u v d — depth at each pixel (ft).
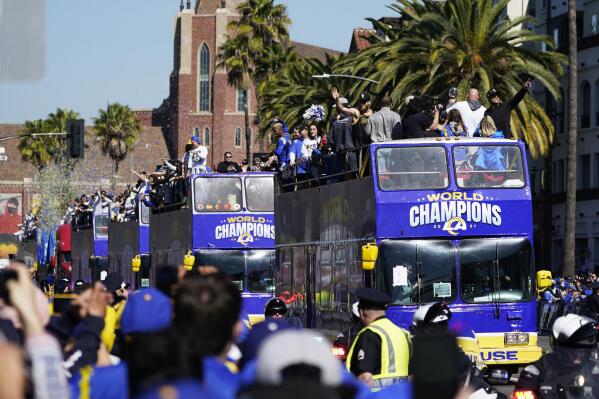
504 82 324.39
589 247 455.63
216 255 221.66
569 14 322.14
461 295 146.61
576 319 65.21
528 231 149.59
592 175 456.04
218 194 223.51
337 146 177.99
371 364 77.66
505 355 146.92
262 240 222.89
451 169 148.87
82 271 397.19
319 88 442.91
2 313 57.77
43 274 176.55
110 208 371.15
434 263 146.61
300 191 177.37
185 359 33.09
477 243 148.15
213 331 41.39
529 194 150.10
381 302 79.41
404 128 163.02
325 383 31.91
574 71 321.73
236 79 645.92
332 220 161.58
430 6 346.13
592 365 64.85
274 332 51.37
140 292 50.96
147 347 33.12
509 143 150.61
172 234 239.91
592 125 456.45
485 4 320.50
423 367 35.81
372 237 147.33
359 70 387.96
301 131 221.25
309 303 170.91
